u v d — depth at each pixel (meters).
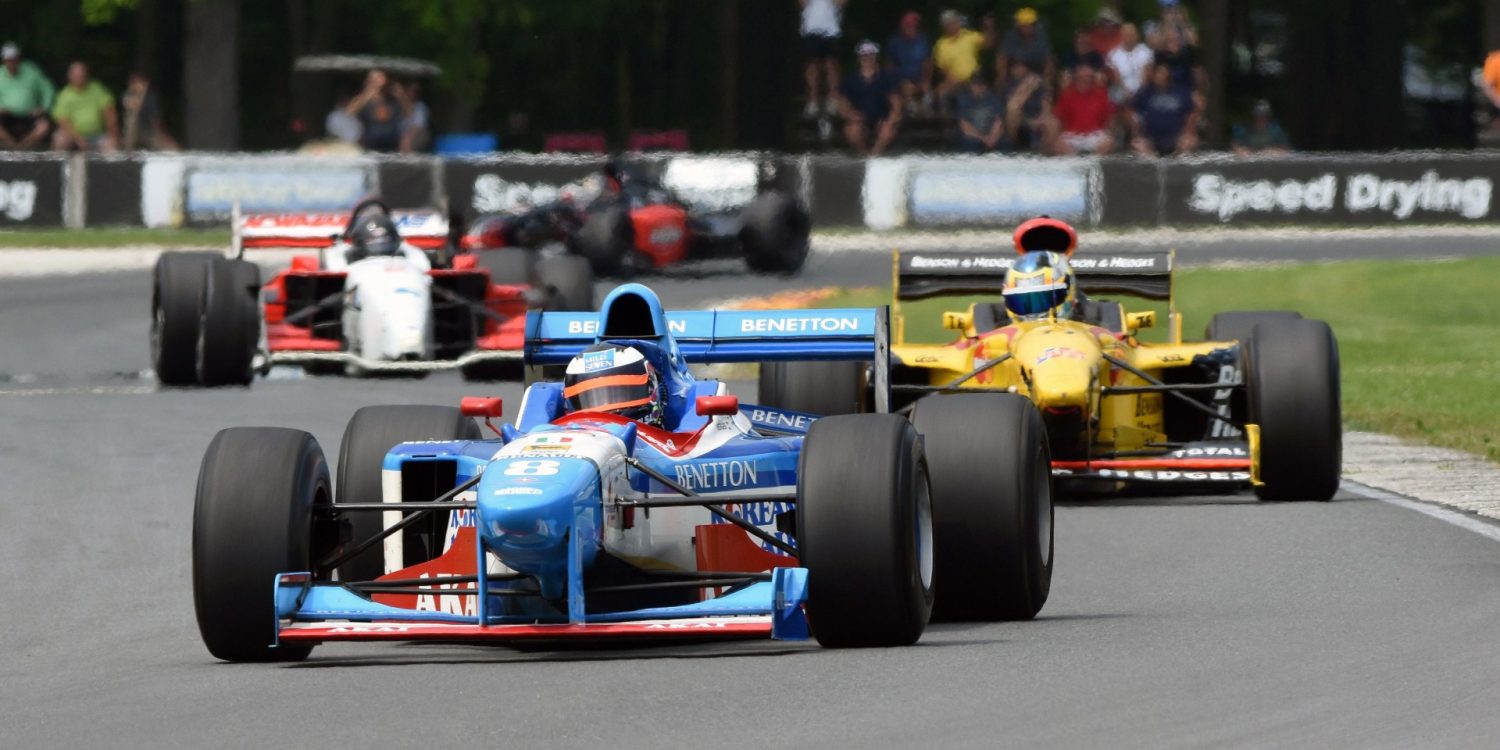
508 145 187.62
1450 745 21.39
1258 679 24.95
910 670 25.86
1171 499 44.94
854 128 133.00
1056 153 128.62
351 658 28.84
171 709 25.00
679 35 187.50
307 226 68.50
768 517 30.06
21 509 44.72
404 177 117.44
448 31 159.75
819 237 117.88
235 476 27.78
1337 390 43.16
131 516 43.69
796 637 26.34
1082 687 24.64
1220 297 93.75
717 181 117.56
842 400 44.31
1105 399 45.47
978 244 115.88
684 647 28.62
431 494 30.47
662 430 29.73
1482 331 83.19
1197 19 167.75
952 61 132.25
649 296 30.95
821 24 137.88
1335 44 161.38
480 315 68.69
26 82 129.88
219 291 65.94
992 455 29.91
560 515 26.00
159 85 168.12
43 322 87.00
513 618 27.91
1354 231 118.06
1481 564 34.59
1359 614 29.80
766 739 22.27
